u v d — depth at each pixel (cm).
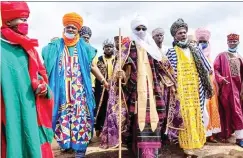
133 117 570
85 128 579
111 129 571
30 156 407
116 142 570
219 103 769
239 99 756
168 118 596
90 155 664
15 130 399
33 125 410
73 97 575
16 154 396
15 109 403
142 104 557
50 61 577
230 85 751
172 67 596
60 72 577
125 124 573
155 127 552
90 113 586
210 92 629
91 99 589
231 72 754
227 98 754
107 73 796
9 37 409
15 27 420
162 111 570
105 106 765
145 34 587
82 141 576
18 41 411
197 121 613
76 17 585
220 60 766
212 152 680
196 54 627
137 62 572
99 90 786
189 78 618
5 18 414
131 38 589
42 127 432
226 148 712
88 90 586
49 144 441
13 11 411
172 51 629
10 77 404
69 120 573
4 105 400
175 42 637
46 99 438
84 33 805
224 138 770
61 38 596
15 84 406
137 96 562
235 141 783
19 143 402
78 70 584
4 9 411
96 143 773
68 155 677
